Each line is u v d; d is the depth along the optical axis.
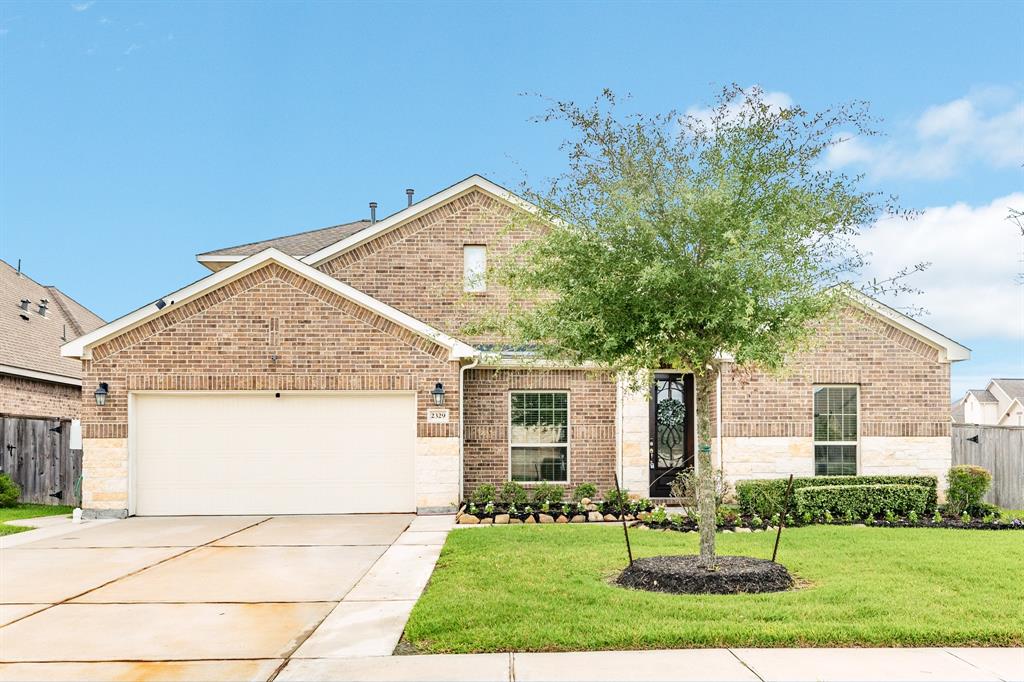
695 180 9.61
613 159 9.65
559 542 12.31
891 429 17.83
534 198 9.93
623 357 9.78
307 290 16.64
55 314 27.84
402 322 16.56
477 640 7.25
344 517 16.12
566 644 7.13
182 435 16.64
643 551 11.37
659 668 6.52
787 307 9.23
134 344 16.48
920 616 7.77
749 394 17.64
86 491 16.30
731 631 7.28
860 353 17.86
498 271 10.84
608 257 9.45
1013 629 7.30
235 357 16.53
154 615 8.52
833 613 7.90
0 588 9.86
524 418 18.30
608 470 18.25
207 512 16.55
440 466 16.52
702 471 9.75
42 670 6.77
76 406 25.86
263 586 9.84
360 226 24.17
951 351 17.94
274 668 6.76
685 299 9.18
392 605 8.84
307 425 16.75
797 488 15.99
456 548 11.95
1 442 20.39
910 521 14.82
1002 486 19.53
